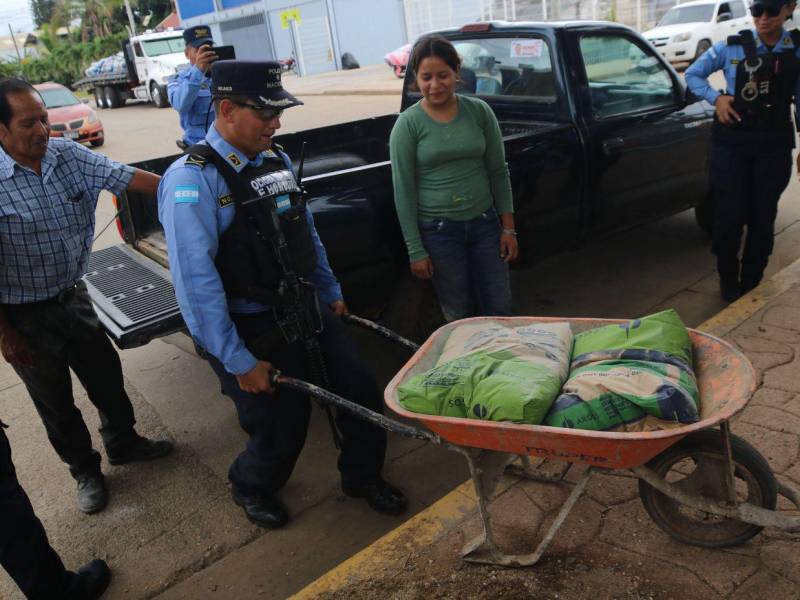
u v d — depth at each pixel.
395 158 3.21
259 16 27.45
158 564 2.73
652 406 1.93
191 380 4.20
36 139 2.47
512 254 3.48
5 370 4.59
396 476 3.12
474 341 2.39
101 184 2.80
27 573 2.36
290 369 2.53
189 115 4.69
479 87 4.73
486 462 2.32
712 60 3.94
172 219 2.19
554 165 4.00
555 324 2.45
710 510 2.15
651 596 2.20
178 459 3.41
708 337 2.28
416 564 2.44
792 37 3.67
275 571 2.64
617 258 5.36
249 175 2.29
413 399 2.17
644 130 4.43
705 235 5.58
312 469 3.23
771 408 3.01
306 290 2.51
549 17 21.34
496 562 2.35
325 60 25.92
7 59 53.75
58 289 2.75
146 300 3.23
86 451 3.13
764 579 2.21
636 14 19.84
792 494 2.24
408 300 3.78
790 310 3.84
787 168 3.91
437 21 24.08
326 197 3.31
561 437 1.95
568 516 2.57
